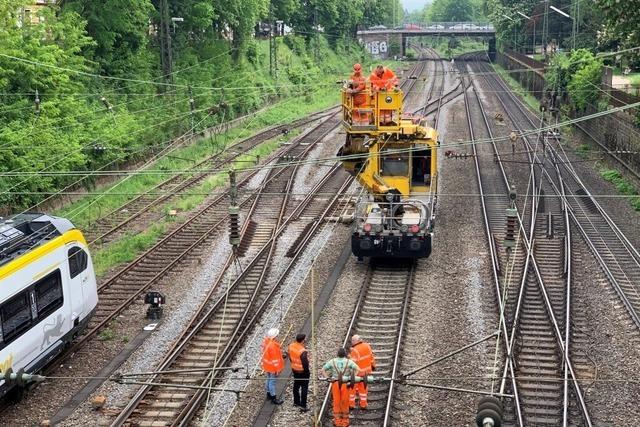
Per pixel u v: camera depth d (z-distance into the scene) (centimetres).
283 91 7106
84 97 4012
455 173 3919
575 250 2639
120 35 4647
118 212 3291
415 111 5981
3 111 3195
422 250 2381
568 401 1583
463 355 1809
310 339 1912
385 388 1648
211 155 4466
